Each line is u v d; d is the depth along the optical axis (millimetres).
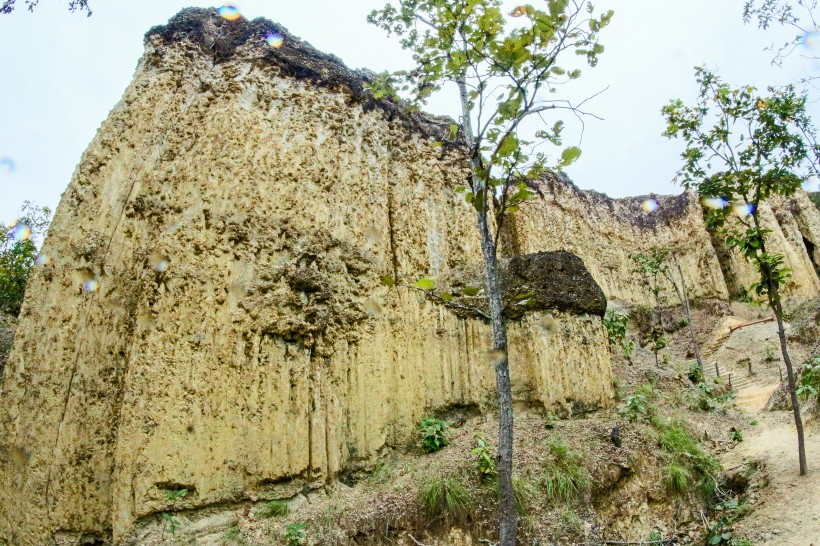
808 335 18578
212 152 9320
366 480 8922
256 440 8055
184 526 7273
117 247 8602
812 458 9047
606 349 11703
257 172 9516
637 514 8930
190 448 7605
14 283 15852
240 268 8836
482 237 5270
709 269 27078
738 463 10172
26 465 7336
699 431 11719
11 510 7203
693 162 10328
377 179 11477
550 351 10992
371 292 10328
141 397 7543
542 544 7602
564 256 12156
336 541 7316
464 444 9617
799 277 27656
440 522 7793
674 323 25266
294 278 9234
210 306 8383
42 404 7566
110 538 7301
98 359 8023
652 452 9914
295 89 10734
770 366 17844
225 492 7648
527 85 4918
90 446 7645
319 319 9273
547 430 10031
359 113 11734
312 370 8984
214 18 11055
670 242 28156
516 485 8180
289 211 9633
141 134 9328
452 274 11992
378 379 9781
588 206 25984
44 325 7941
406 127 12953
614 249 25703
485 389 10852
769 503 8352
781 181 9664
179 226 8648
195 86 10070
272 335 8711
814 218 32656
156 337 7887
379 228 11023
